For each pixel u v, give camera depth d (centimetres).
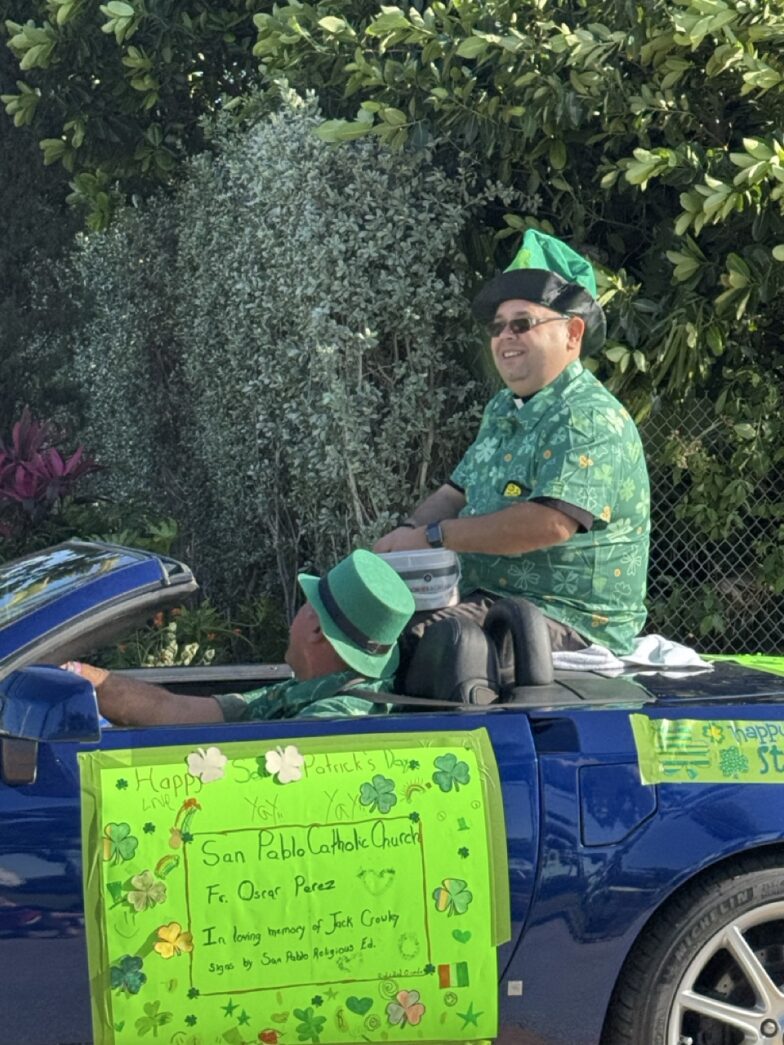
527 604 354
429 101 644
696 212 586
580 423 396
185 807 294
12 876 286
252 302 764
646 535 409
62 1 800
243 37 894
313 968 296
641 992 316
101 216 940
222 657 752
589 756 316
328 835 299
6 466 790
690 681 366
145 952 289
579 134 646
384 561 363
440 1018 303
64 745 295
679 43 594
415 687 344
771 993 319
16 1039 288
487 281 678
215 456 883
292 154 670
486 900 304
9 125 965
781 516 677
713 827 315
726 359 669
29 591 315
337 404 653
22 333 987
